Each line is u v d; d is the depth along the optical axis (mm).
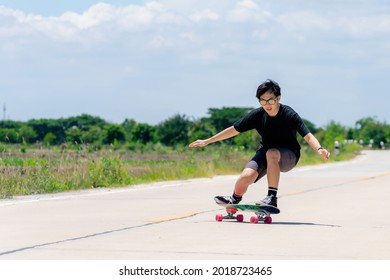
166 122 182375
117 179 37156
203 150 99750
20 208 24750
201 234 18078
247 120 20609
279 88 20000
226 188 35188
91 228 19234
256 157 20703
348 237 17609
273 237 17562
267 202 20156
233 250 15695
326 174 48656
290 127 20141
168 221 20828
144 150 135250
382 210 24109
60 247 16094
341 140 114688
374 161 78312
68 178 34531
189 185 37531
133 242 16781
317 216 22234
